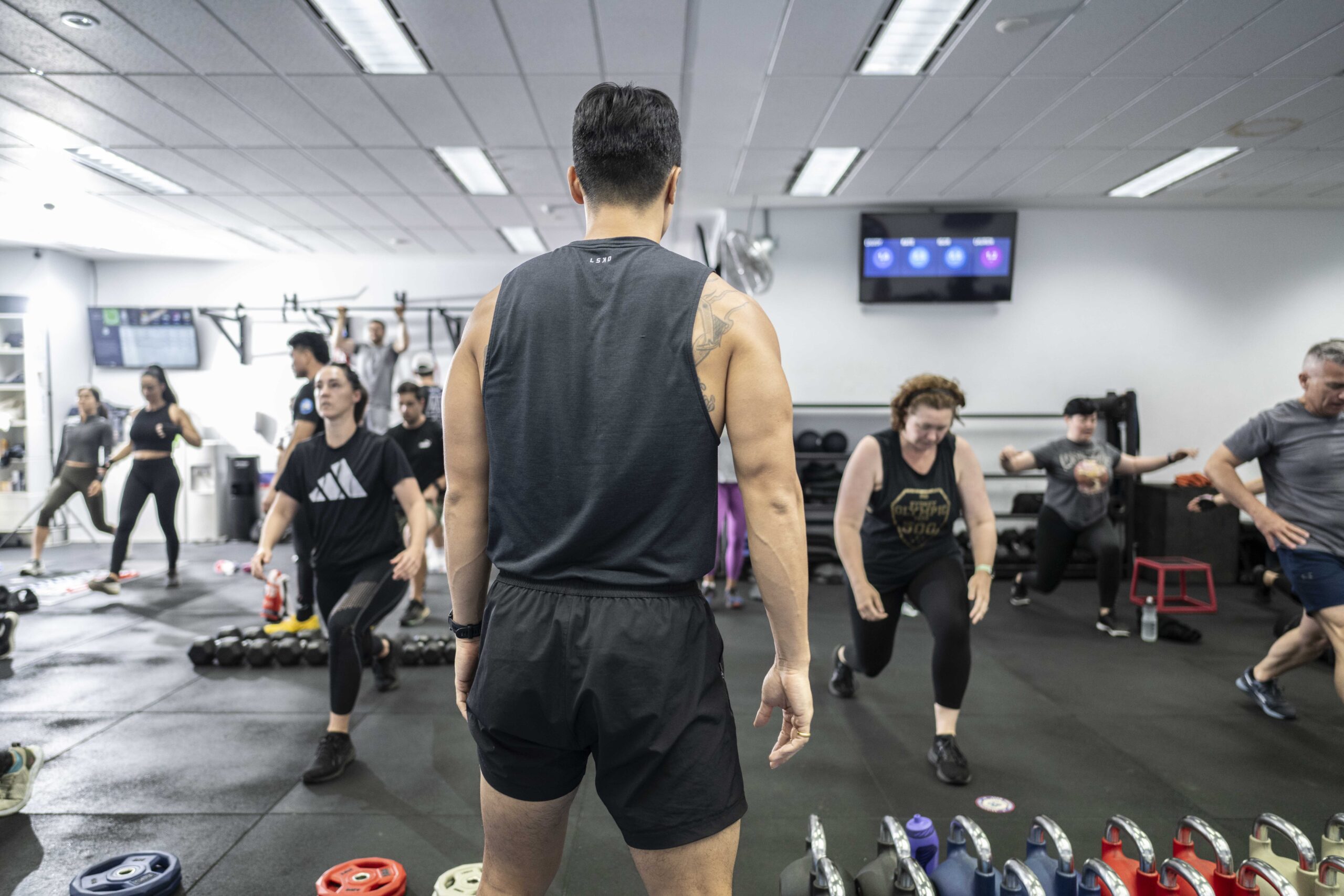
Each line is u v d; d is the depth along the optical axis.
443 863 2.03
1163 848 2.13
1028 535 6.51
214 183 5.90
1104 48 3.85
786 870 1.38
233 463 8.23
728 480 5.12
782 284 6.83
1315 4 3.44
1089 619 4.93
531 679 0.98
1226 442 2.81
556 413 0.98
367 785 2.49
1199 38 3.75
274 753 2.74
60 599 5.38
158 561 6.98
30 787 2.32
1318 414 2.63
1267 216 6.81
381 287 8.63
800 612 0.99
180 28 3.59
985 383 6.84
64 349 8.15
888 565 2.69
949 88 4.30
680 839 0.97
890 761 2.71
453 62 3.95
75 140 5.01
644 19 3.56
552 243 7.94
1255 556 6.09
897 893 1.36
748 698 3.41
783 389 0.98
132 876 1.87
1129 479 6.23
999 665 3.93
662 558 0.98
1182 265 6.84
